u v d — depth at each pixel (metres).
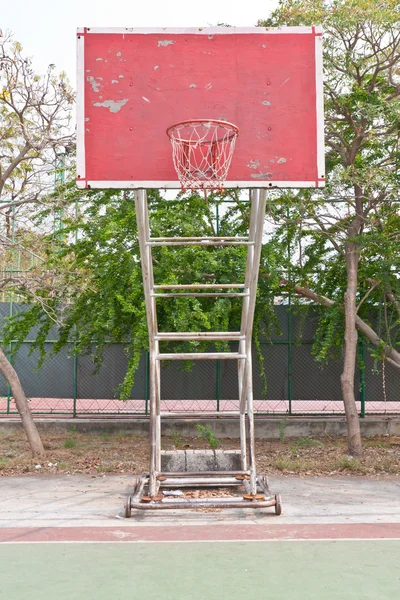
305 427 13.84
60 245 12.43
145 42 6.75
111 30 6.75
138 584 5.30
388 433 13.89
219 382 14.48
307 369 14.76
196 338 8.67
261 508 8.21
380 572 5.61
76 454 11.91
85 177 6.48
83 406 16.94
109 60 6.70
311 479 10.09
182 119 6.61
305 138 6.63
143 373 15.20
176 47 6.76
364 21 11.11
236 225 13.12
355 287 12.10
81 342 12.95
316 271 13.70
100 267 12.27
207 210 12.75
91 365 15.19
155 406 8.75
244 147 6.59
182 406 17.14
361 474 10.46
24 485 9.62
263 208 7.21
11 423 14.07
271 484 9.70
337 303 13.18
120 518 7.68
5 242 11.92
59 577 5.50
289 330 14.64
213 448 11.56
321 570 5.67
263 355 14.80
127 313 12.46
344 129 13.03
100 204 12.93
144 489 8.91
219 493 9.13
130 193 13.19
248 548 6.38
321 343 13.18
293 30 6.85
